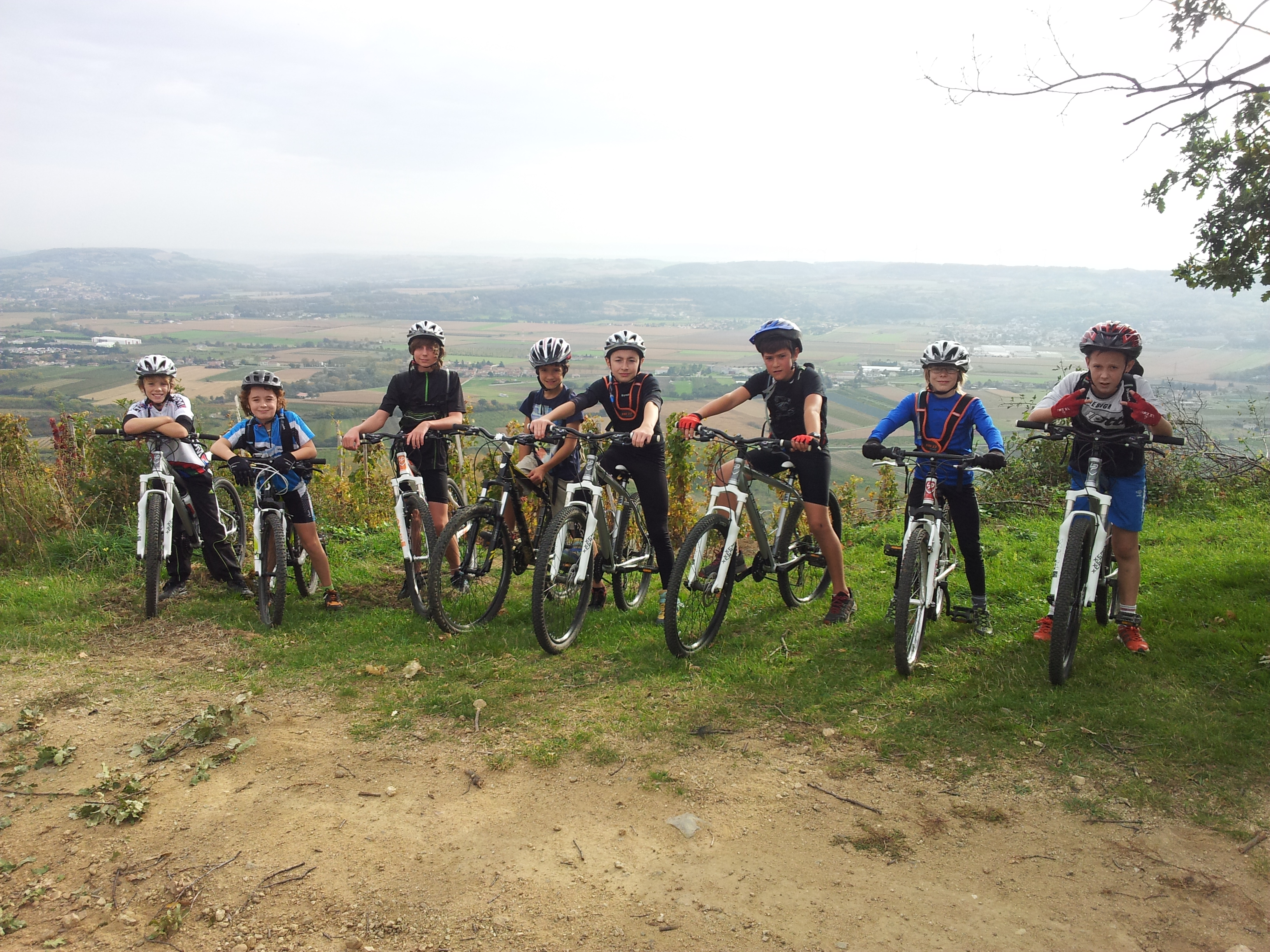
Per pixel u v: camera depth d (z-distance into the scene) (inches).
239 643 209.3
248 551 270.4
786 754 147.0
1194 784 130.6
